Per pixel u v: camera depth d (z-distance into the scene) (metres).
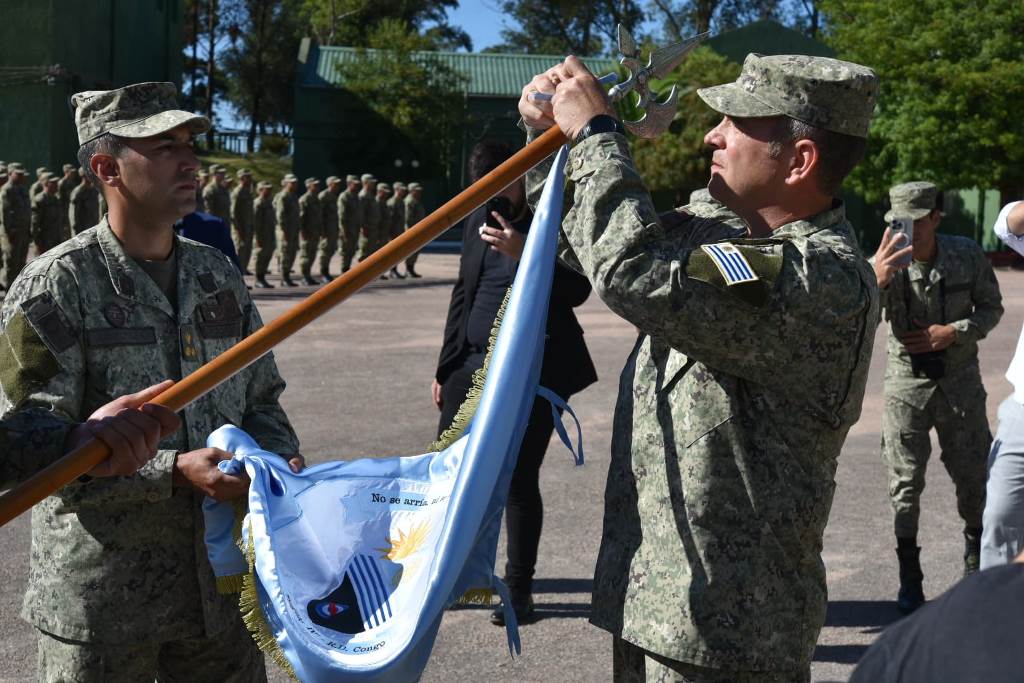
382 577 2.32
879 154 30.17
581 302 4.45
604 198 2.14
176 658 2.67
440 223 2.20
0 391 2.45
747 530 2.16
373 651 2.19
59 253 2.52
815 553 2.24
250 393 2.85
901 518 4.80
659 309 2.08
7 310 2.47
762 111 2.24
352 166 42.19
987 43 27.61
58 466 2.03
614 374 10.62
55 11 29.08
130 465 2.09
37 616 2.54
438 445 2.48
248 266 20.70
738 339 2.09
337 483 2.43
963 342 4.87
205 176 20.84
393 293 18.89
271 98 65.44
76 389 2.47
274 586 2.26
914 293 4.95
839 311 2.12
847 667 4.15
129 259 2.59
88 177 2.65
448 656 4.22
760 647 2.14
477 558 2.28
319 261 23.62
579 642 4.37
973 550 5.07
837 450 2.25
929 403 4.88
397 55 42.09
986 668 1.01
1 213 17.58
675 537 2.19
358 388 9.66
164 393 2.15
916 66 28.31
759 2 55.47
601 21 57.84
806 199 2.27
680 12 54.72
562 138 2.24
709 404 2.19
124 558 2.49
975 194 34.44
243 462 2.42
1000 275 25.88
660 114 2.33
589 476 6.71
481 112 43.66
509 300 2.32
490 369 2.27
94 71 31.73
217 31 65.50
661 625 2.17
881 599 4.85
